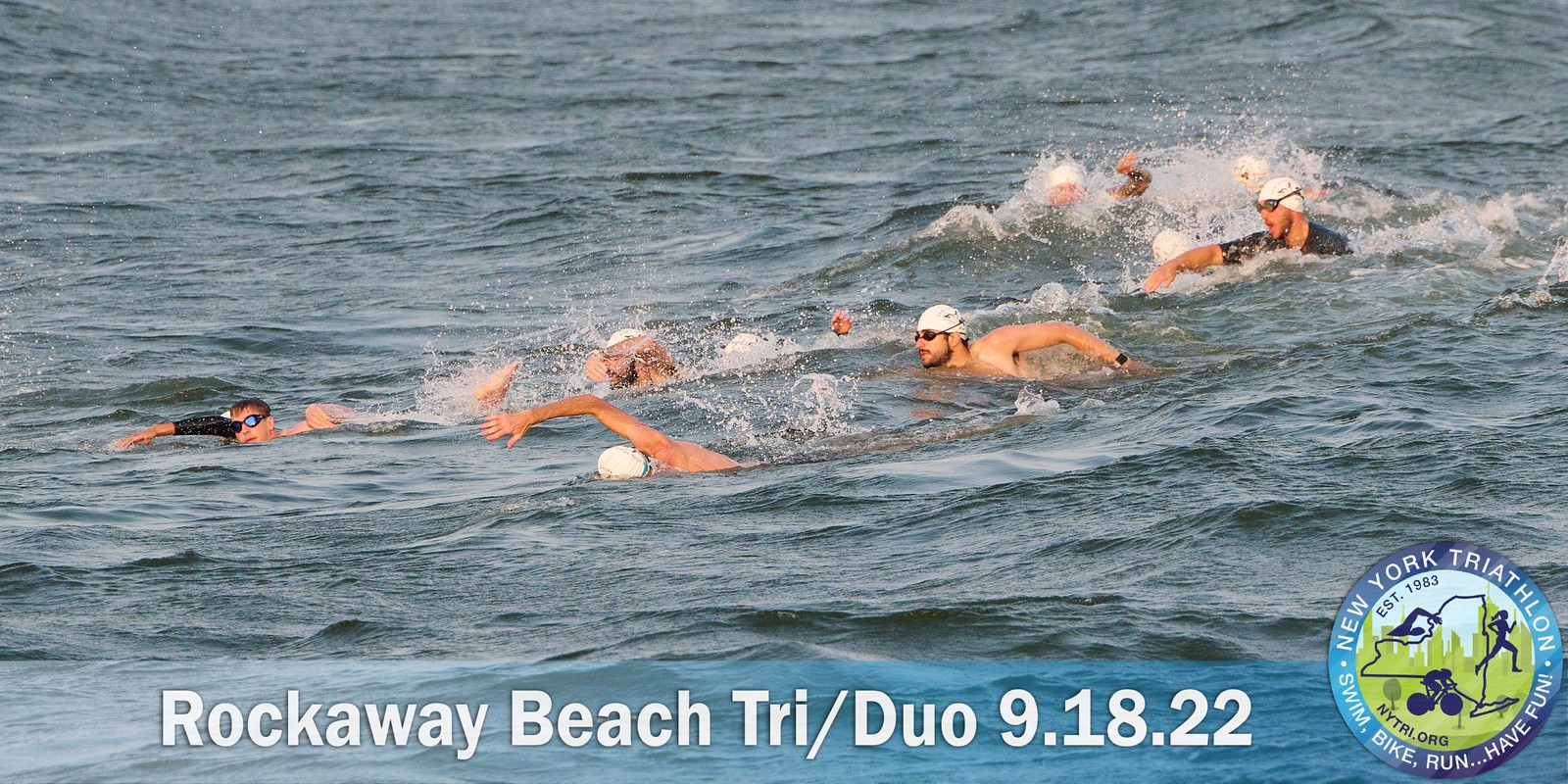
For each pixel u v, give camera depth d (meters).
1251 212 40.66
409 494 20.95
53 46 84.56
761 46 84.88
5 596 16.05
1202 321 29.30
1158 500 17.12
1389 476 17.34
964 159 53.59
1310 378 23.11
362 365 32.25
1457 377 22.50
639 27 94.38
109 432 26.94
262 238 46.34
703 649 13.38
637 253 42.47
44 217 49.28
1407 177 46.09
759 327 33.19
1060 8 91.88
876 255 39.09
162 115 68.31
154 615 15.29
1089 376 25.77
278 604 15.55
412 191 52.28
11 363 32.78
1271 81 67.25
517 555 16.88
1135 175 41.84
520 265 41.91
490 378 27.61
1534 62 69.19
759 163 54.50
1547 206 39.66
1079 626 13.45
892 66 76.50
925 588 14.72
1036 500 17.66
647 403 26.39
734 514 18.09
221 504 20.59
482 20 99.94
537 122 65.06
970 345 27.20
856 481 19.28
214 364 32.66
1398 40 74.88
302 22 99.25
